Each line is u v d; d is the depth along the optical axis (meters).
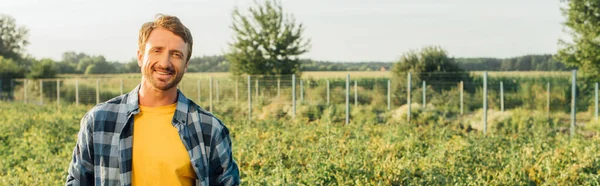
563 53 25.08
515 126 15.56
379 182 6.89
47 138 12.17
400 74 27.34
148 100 3.10
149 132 3.08
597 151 9.55
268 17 30.98
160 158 3.05
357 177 7.02
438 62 27.09
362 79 28.78
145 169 3.05
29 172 7.95
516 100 22.72
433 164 8.16
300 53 31.50
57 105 27.66
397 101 24.73
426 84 26.50
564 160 8.91
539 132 12.99
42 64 41.78
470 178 7.28
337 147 9.73
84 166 3.13
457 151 9.57
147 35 3.02
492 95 22.89
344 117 18.41
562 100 21.72
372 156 8.83
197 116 3.18
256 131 13.30
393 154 9.55
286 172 7.39
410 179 7.26
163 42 2.99
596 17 24.03
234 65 31.48
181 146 3.09
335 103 22.02
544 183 7.52
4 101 32.09
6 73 40.91
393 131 13.29
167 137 3.08
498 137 12.09
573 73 13.95
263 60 31.08
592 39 23.94
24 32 57.59
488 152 9.75
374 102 24.83
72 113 21.58
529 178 7.87
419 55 27.53
